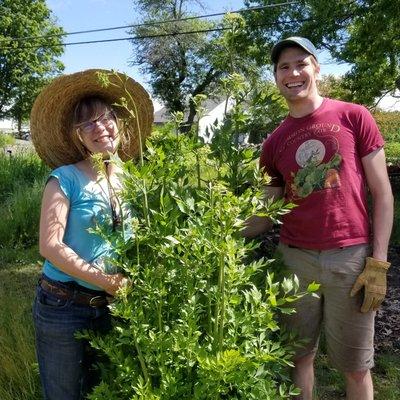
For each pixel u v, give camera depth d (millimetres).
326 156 2570
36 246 7223
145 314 2377
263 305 2271
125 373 2342
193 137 2533
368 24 12820
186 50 40094
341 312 2658
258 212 2375
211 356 2119
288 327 2822
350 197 2564
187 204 2297
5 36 47594
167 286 2402
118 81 2615
